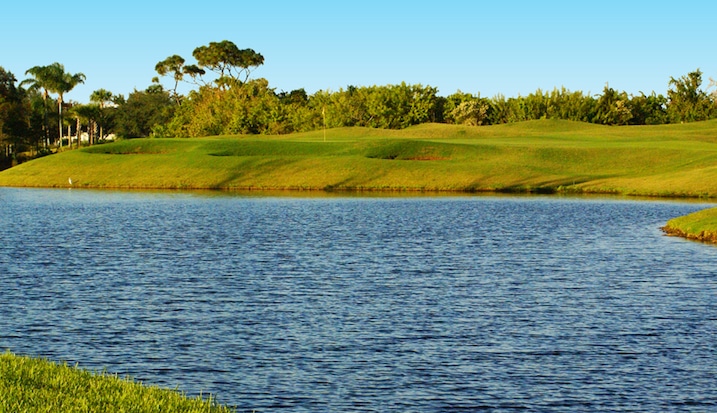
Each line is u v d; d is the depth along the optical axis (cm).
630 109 19388
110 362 2194
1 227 5669
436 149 10875
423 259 4153
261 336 2488
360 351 2322
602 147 10862
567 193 8712
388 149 10844
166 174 10175
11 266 3850
